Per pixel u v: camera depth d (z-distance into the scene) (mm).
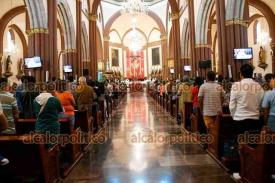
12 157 3900
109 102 14648
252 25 23562
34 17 12641
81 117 7484
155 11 33250
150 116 13484
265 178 3723
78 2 19484
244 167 4441
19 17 21547
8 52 21688
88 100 8344
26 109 6344
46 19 12961
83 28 22750
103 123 11453
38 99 5203
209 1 16375
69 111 6316
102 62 31672
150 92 27938
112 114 14688
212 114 6328
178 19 24094
